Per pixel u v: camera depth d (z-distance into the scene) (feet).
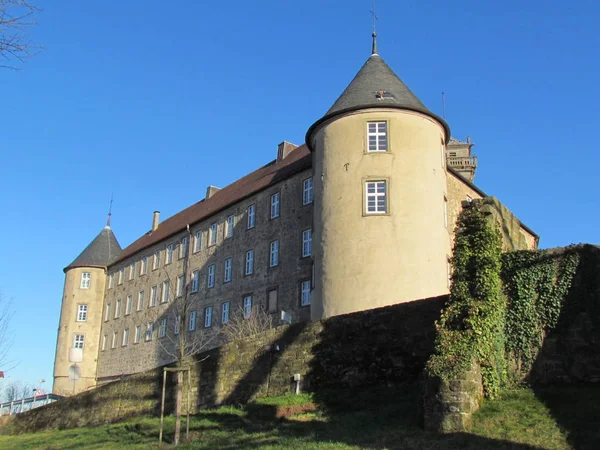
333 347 64.95
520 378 52.29
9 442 83.82
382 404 55.21
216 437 55.42
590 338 50.72
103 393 90.43
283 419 57.31
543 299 53.36
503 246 57.62
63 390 190.49
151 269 185.57
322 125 102.06
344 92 104.01
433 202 96.02
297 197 127.95
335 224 95.40
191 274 162.30
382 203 94.32
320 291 94.79
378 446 43.11
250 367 71.72
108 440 67.77
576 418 43.62
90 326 208.85
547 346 52.24
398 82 103.45
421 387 48.47
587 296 51.75
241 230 144.46
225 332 123.54
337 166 97.76
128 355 186.50
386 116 97.55
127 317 193.36
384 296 89.40
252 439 51.26
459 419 45.06
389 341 61.00
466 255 53.98
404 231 92.32
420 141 97.55
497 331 52.16
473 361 48.16
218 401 73.41
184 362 80.02
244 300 136.56
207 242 158.92
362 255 91.97
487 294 51.98
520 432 42.78
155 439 61.31
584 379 50.06
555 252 53.98
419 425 47.34
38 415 100.89
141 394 84.53
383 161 95.50
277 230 131.34
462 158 158.92
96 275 214.48
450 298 52.85
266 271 131.64
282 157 148.56
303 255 122.11
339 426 50.88
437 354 48.98
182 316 67.05
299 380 65.82
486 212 55.26
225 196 164.45
